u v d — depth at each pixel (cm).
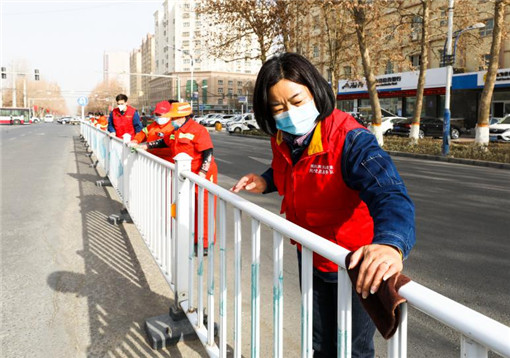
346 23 2511
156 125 520
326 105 148
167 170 316
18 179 927
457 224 577
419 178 1028
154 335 269
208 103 10488
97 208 643
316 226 161
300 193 159
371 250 107
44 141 2236
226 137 2953
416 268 409
